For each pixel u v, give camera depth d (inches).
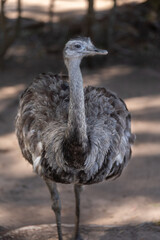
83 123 350.0
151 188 541.6
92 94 409.1
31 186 563.2
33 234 436.8
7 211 497.4
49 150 372.2
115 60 925.8
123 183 559.5
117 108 407.5
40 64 916.6
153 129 668.7
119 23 1023.0
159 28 1019.3
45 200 533.0
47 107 398.9
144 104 737.6
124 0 1165.7
